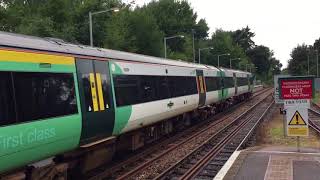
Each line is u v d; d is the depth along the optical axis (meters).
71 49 11.17
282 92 14.65
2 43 8.55
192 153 16.19
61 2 52.34
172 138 20.30
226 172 11.55
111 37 51.94
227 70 38.69
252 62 144.00
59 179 10.55
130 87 14.77
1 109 8.37
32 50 9.41
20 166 9.02
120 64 14.05
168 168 13.42
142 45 63.25
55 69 10.17
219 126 26.05
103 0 54.78
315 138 20.56
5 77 8.53
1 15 45.34
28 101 9.12
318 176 10.93
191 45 87.19
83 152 11.77
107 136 12.98
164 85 18.80
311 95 14.45
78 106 11.00
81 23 52.91
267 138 20.91
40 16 48.34
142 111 15.73
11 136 8.54
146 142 17.64
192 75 24.20
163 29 90.88
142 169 13.95
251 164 12.55
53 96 9.99
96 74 12.21
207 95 27.70
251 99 56.94
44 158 9.81
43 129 9.50
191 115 25.14
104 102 12.50
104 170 13.48
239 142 19.56
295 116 14.55
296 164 12.44
